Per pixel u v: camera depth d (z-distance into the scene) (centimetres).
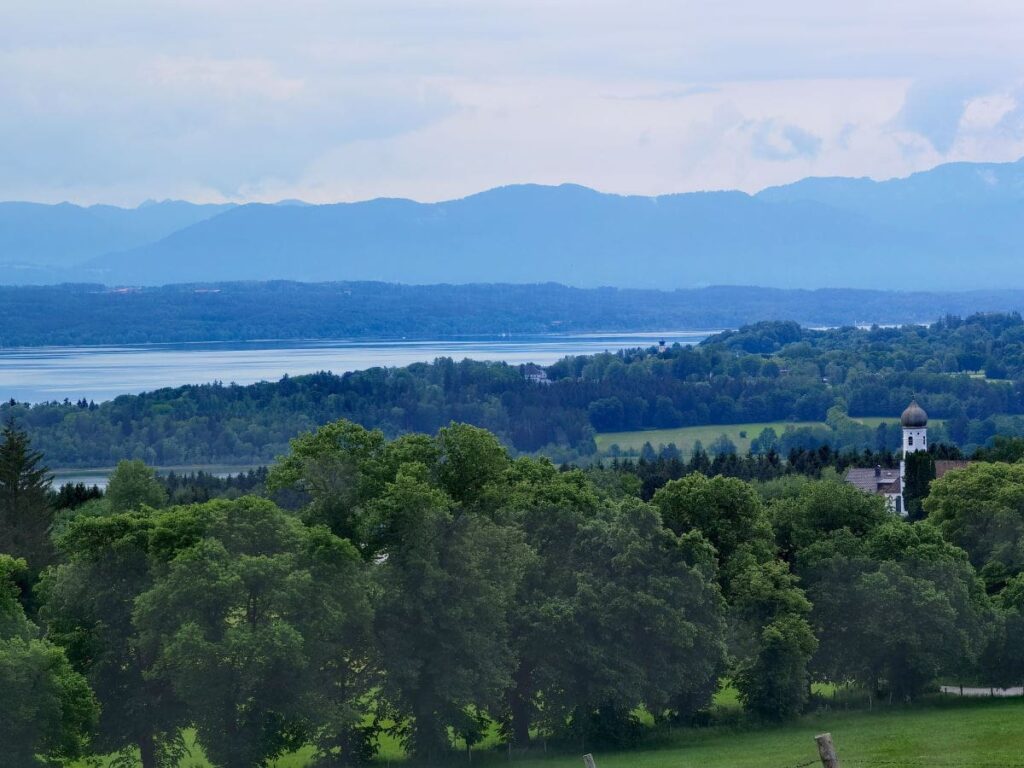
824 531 17662
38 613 13525
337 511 14438
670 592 14625
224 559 12506
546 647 14462
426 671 13562
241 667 12150
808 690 16350
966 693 17612
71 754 11775
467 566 13725
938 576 16712
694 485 16388
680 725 15600
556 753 14388
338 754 13838
